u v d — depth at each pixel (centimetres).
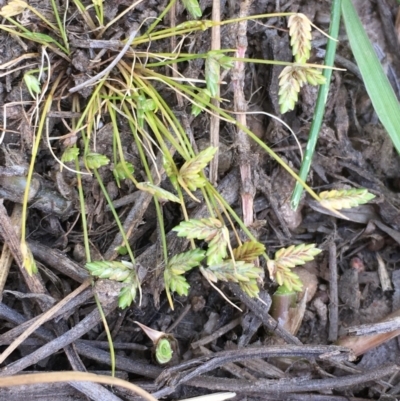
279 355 9
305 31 9
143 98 9
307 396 10
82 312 9
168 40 10
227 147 10
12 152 9
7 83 9
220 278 9
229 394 9
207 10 10
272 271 9
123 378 9
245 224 10
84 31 10
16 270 9
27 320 9
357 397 10
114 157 9
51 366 9
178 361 10
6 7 9
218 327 10
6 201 10
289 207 10
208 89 9
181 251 10
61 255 9
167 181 10
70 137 9
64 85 10
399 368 10
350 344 10
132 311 10
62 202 10
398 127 10
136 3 10
